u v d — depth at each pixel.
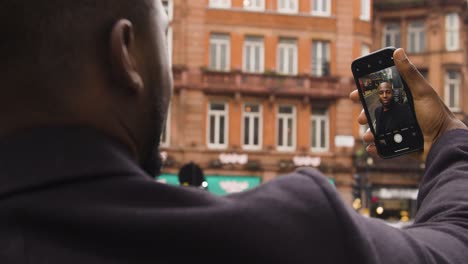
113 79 0.80
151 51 0.86
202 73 26.08
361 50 27.66
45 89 0.77
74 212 0.71
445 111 1.23
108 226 0.71
